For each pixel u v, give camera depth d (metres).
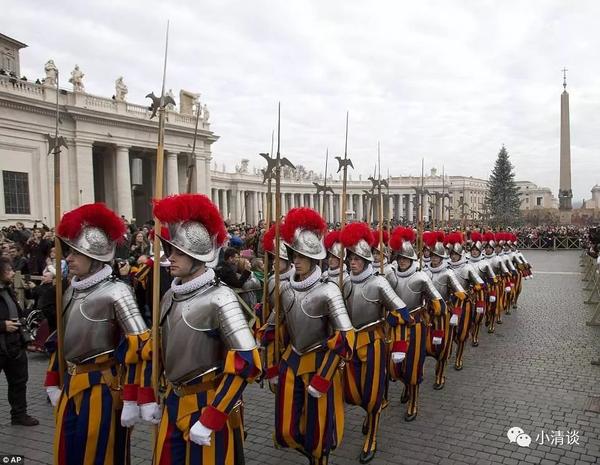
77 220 3.66
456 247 8.69
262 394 7.14
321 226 4.47
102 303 3.65
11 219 28.25
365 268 5.27
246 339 3.17
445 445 5.34
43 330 8.88
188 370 3.25
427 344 7.03
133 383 3.53
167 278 6.65
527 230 45.03
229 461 3.29
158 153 3.55
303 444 4.33
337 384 4.54
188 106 39.50
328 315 4.28
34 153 29.67
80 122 31.80
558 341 10.11
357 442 5.43
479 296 9.71
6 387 7.34
